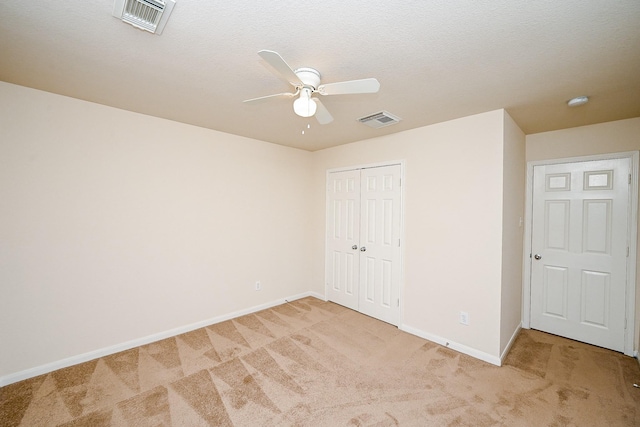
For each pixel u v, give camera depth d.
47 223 2.23
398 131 3.16
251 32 1.41
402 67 1.74
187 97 2.26
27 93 2.13
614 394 2.03
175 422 1.73
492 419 1.78
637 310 2.59
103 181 2.48
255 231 3.63
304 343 2.77
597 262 2.79
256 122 2.88
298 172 4.16
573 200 2.93
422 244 2.95
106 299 2.51
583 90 2.04
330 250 4.09
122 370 2.27
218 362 2.41
